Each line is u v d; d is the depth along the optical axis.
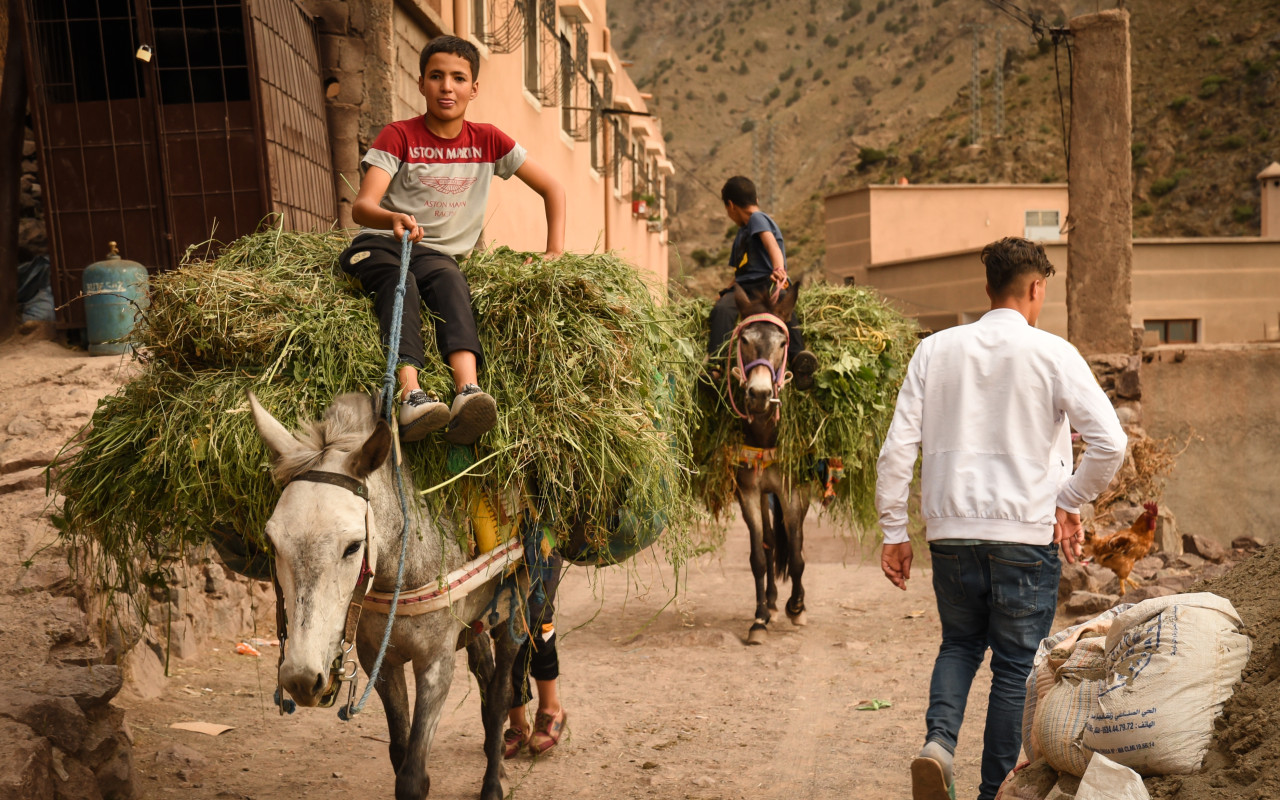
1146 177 87.44
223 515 3.65
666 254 37.94
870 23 193.88
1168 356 12.30
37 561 4.86
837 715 5.60
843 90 172.75
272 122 8.16
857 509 8.06
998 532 3.55
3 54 9.08
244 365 3.72
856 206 42.69
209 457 3.50
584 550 4.45
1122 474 10.76
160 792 4.32
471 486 3.77
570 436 3.88
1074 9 157.88
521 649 4.72
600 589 9.70
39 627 4.33
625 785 4.57
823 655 6.96
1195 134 88.06
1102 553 7.95
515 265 4.18
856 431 7.39
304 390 3.60
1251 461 12.31
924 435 3.75
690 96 192.62
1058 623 7.34
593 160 21.36
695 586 9.93
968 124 102.38
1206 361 12.34
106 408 3.94
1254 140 83.94
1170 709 2.86
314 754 4.98
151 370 3.90
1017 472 3.57
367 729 5.44
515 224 13.34
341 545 3.02
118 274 7.80
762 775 4.68
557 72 17.16
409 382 3.61
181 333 3.70
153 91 8.12
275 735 5.24
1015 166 92.81
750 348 7.03
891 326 8.04
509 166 4.34
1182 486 12.29
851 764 4.80
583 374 4.01
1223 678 2.90
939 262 34.44
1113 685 2.98
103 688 4.08
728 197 7.76
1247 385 12.33
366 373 3.66
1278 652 2.86
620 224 25.28
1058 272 29.97
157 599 6.25
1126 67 11.93
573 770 4.77
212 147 8.11
